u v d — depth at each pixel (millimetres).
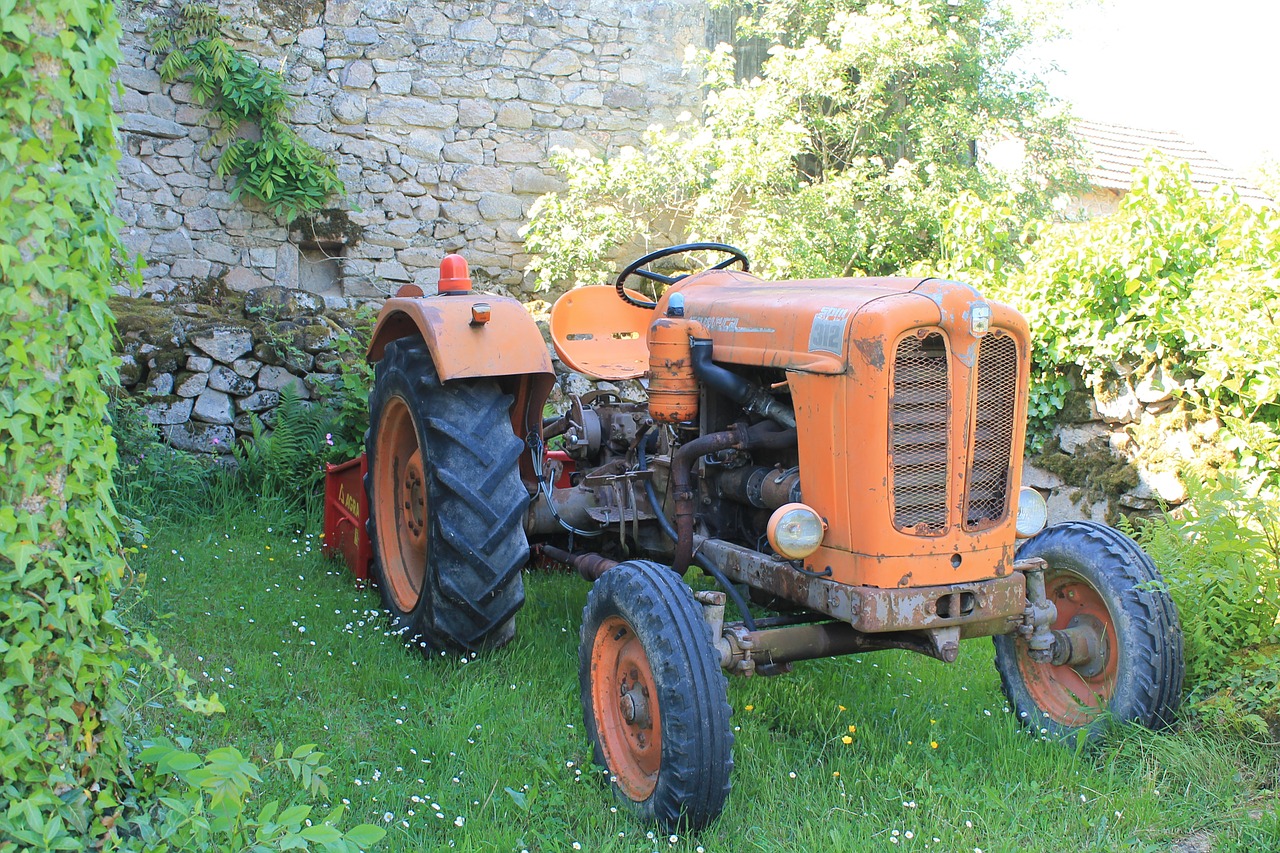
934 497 2744
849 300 2785
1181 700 3332
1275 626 3414
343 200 7414
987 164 8641
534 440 4051
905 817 2771
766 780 2920
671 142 7590
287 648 3758
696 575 4824
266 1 7141
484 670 3615
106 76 2031
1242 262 4762
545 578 4938
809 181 8578
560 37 7832
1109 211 11539
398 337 4434
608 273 7766
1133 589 3195
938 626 2738
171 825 2061
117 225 2078
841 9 8234
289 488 5887
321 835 2066
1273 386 4262
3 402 1889
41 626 1963
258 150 7008
